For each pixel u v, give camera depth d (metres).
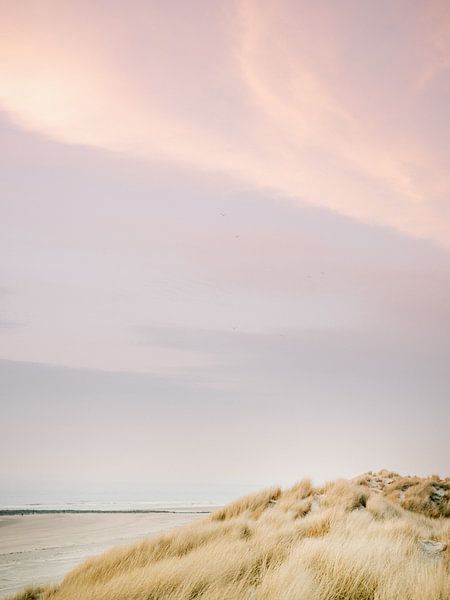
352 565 5.50
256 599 4.90
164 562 6.86
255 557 6.64
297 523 10.34
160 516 41.84
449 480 19.42
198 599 5.01
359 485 19.61
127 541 20.36
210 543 8.64
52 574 11.44
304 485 16.81
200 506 75.56
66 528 30.47
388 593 4.73
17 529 30.48
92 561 8.80
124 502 101.06
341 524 9.52
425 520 13.91
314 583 5.11
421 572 5.45
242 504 15.95
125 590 5.45
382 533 8.53
